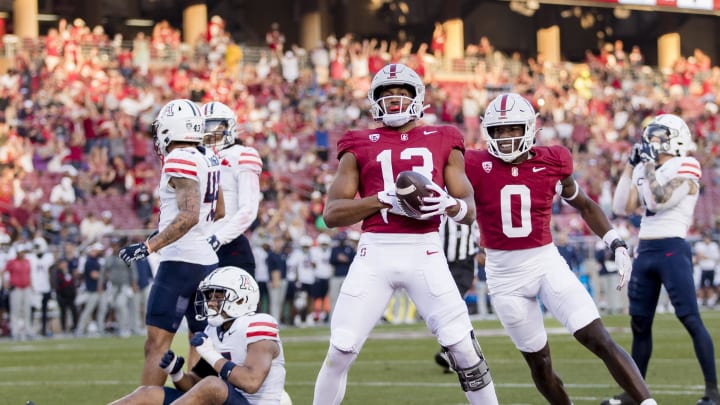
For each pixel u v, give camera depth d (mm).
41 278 75125
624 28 156000
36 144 94125
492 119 25719
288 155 104562
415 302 23688
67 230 81500
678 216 31812
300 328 77438
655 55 157375
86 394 37688
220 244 28469
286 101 111688
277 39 120688
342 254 81062
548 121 121500
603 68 137625
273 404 22875
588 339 25281
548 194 26172
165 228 25594
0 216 86625
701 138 125812
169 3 132625
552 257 26188
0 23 118000
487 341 57938
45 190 92062
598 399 33094
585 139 120562
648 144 31906
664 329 64812
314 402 24109
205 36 120812
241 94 107312
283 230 86000
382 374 42156
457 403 32750
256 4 137125
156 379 26344
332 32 139875
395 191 22750
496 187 26109
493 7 148750
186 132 26719
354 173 24125
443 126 24453
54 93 99188
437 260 23500
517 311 26297
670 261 31594
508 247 26188
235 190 30078
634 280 32344
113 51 110938
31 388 39938
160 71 110938
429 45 144375
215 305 23469
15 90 99250
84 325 74562
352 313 23422
